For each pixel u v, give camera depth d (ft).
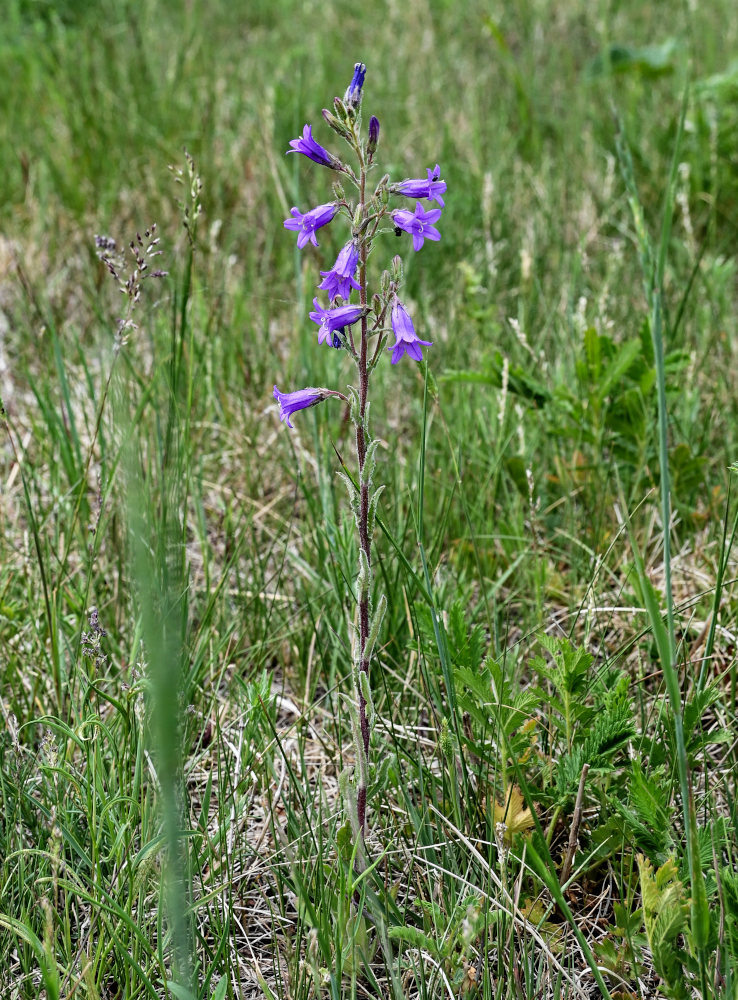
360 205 6.51
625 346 11.34
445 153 19.86
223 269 15.48
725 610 9.79
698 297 15.55
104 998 6.98
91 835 7.07
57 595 9.38
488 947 6.81
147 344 14.90
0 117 22.49
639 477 11.19
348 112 6.38
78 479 11.26
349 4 31.86
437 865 7.41
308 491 11.07
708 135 18.80
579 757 7.35
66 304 15.90
